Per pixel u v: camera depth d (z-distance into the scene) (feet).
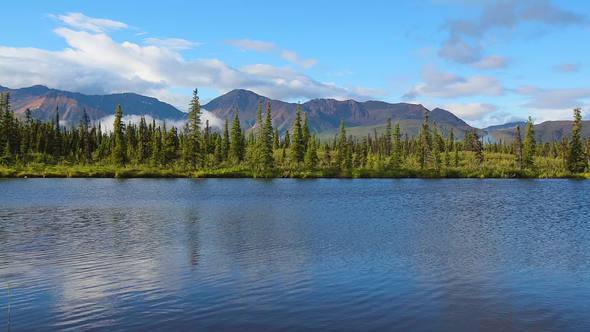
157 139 475.72
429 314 54.44
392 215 148.46
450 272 73.77
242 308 56.13
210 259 83.25
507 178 412.16
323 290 63.72
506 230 118.21
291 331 49.08
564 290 64.39
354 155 561.84
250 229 118.62
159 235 109.40
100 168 406.62
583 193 244.22
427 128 484.33
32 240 102.94
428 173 420.36
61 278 70.49
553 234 111.96
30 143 473.67
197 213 152.25
